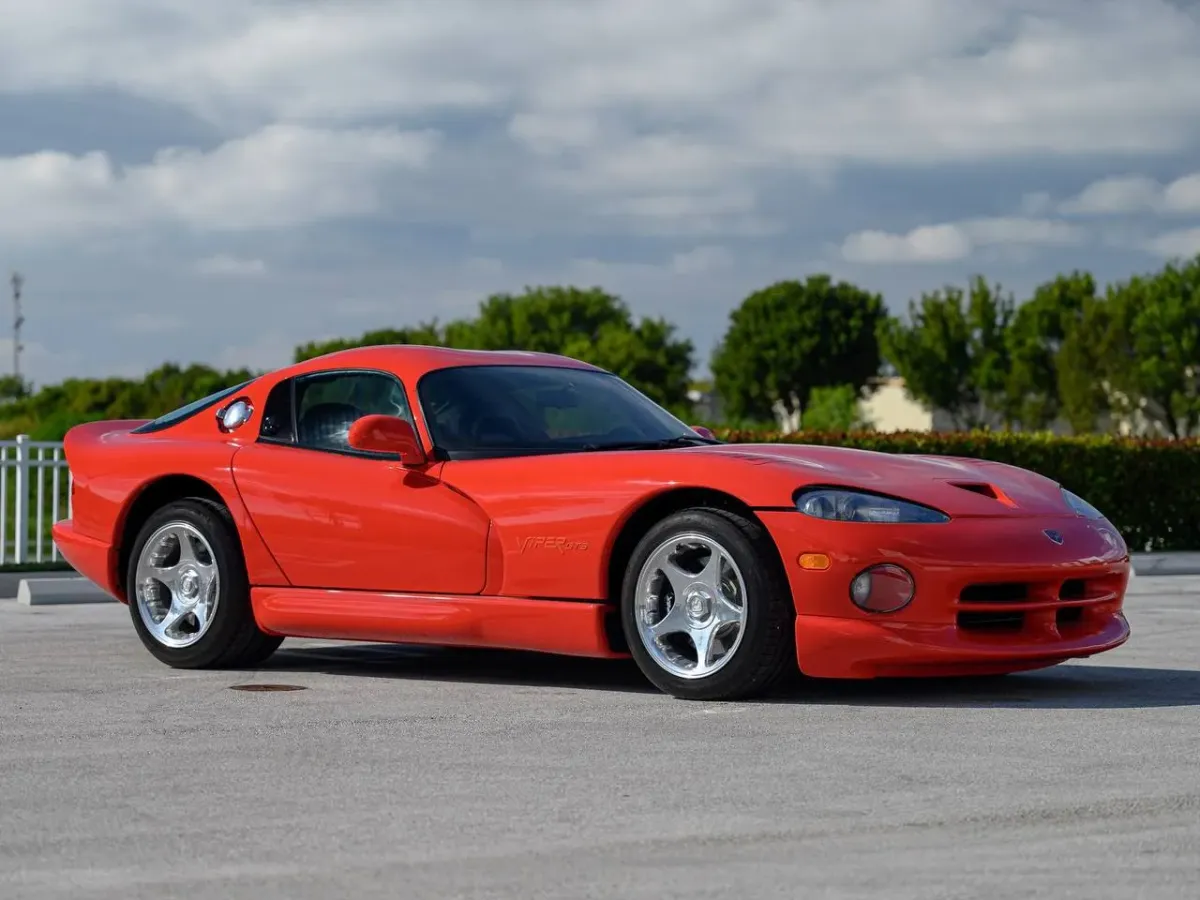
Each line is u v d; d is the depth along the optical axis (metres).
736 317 101.06
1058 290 81.25
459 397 7.41
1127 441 18.72
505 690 6.93
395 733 5.82
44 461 14.22
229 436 8.00
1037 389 80.94
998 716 6.11
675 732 5.79
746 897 3.61
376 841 4.15
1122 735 5.69
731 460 6.54
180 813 4.50
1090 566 6.57
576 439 7.31
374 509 7.29
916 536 6.28
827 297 98.25
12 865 3.94
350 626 7.37
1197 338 70.06
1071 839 4.13
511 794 4.73
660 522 6.57
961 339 84.25
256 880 3.78
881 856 3.97
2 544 14.05
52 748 5.54
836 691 6.74
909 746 5.48
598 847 4.08
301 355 83.50
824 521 6.27
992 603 6.36
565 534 6.73
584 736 5.72
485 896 3.64
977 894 3.62
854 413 89.31
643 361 93.88
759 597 6.34
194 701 6.66
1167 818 4.37
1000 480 6.84
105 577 8.34
